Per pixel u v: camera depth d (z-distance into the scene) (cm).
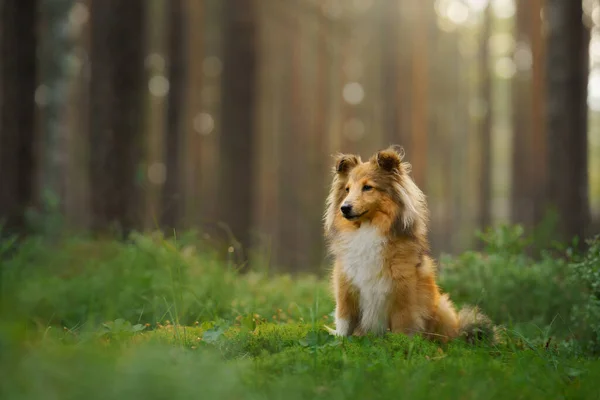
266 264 1002
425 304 658
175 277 826
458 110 4153
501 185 4700
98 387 363
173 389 367
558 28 1255
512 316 816
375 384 467
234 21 1731
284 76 3350
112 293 778
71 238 1133
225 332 618
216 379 395
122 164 1405
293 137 3291
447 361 529
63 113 3225
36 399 354
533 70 2395
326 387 455
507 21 3797
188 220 1410
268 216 3500
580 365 569
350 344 591
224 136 1725
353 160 724
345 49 3481
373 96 3959
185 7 2458
